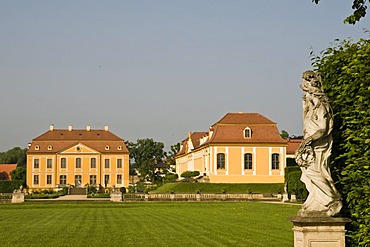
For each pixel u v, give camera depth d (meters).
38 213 42.94
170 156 156.25
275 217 36.09
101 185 116.56
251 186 81.88
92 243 21.66
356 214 11.20
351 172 11.34
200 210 46.03
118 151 117.94
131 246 20.58
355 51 12.35
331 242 10.93
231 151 85.56
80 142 116.81
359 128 11.58
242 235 23.91
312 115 11.02
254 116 89.06
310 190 11.09
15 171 133.62
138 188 110.69
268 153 86.00
